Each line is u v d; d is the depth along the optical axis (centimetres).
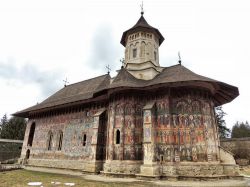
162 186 1591
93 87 3369
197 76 2167
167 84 2152
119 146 2303
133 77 2734
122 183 1736
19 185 1504
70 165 2931
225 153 2197
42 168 3155
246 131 7562
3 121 8112
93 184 1647
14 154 4800
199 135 2094
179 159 2031
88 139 2848
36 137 3700
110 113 2517
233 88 2372
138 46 2998
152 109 2220
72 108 3253
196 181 1881
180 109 2181
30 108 3938
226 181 1878
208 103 2252
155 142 2144
